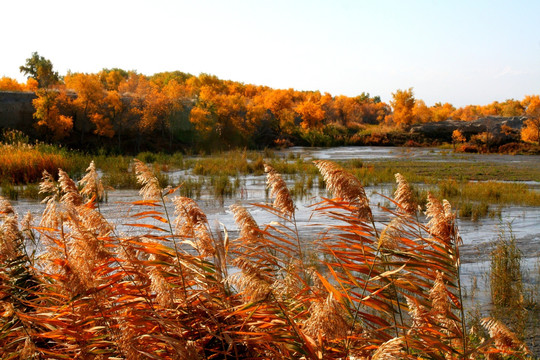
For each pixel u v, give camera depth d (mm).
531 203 19453
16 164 25234
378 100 179000
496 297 7484
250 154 54312
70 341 2646
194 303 2773
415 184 26859
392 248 2916
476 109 152875
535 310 7133
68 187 3123
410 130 89750
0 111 57125
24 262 3203
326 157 52500
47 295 2934
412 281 3041
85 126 59281
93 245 2439
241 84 123625
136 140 61094
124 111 62125
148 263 2688
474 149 65312
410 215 3230
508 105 135500
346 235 3096
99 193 3240
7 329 2725
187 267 2914
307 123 86000
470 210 16875
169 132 64500
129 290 2758
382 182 27672
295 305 2865
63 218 2865
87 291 2453
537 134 68938
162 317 2613
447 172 34562
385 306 2752
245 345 2742
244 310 2506
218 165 36719
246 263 2641
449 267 3062
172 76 117000
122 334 2410
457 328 3137
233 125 71188
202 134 64000
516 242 12391
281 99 84250
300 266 3311
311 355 2266
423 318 3008
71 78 83750
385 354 1987
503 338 3070
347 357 2438
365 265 2930
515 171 35562
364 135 86250
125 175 25031
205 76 108875
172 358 2373
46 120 53812
